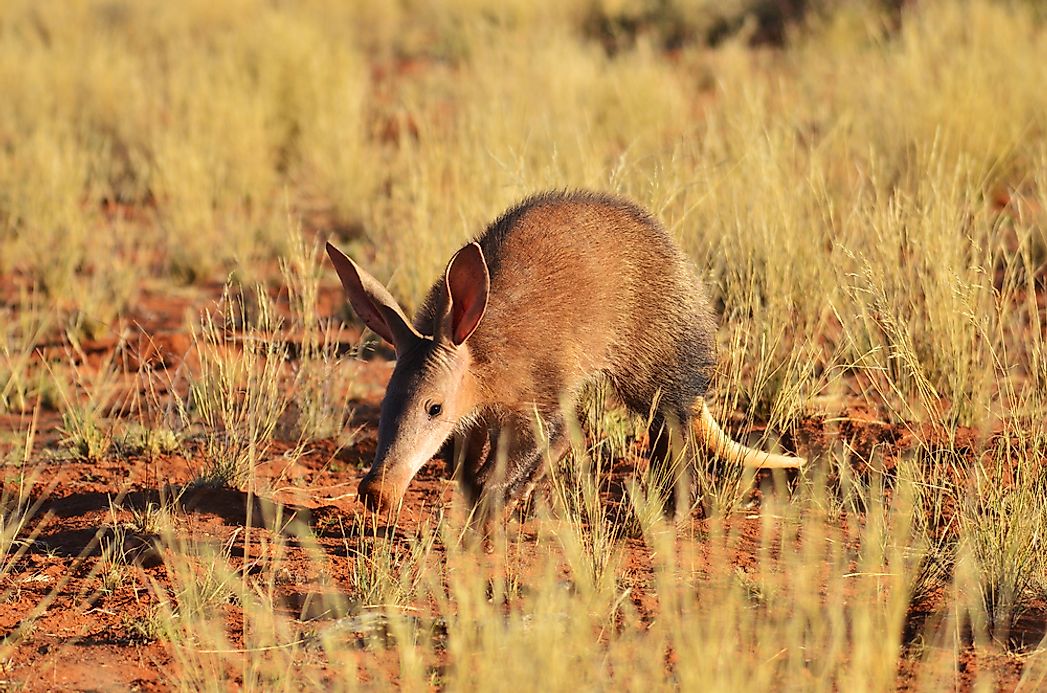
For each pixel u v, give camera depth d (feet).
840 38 107.04
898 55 79.77
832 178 57.57
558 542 31.45
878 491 31.96
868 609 25.95
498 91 84.64
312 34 96.27
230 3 130.00
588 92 87.81
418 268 52.75
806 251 45.32
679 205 49.44
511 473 31.91
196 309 57.47
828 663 22.86
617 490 36.32
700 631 25.58
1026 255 43.62
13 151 79.56
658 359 34.63
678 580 28.94
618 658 23.98
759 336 41.70
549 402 32.04
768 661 23.59
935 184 47.32
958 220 46.11
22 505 34.94
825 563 30.09
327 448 41.01
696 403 35.76
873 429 39.47
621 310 33.50
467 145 62.69
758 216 46.47
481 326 30.94
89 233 67.77
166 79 93.66
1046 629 26.94
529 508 34.81
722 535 32.09
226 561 30.50
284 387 43.65
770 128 62.23
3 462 39.40
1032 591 28.37
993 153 64.13
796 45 106.73
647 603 28.02
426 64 116.88
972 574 27.71
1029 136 67.97
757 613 27.12
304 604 28.09
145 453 40.11
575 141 66.39
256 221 68.23
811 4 119.14
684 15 124.67
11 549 31.50
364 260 62.13
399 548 31.60
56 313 56.18
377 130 81.41
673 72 102.68
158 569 30.32
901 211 47.39
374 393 46.78
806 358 43.01
